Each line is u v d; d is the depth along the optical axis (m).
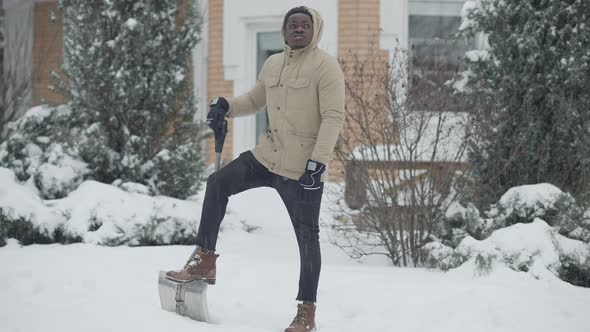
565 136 7.06
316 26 4.41
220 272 6.00
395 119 6.88
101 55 8.46
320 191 4.40
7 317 4.29
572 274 6.12
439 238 7.02
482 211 7.16
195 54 12.77
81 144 8.37
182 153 8.51
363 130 7.01
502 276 5.81
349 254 7.27
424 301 5.11
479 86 7.32
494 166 7.19
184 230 7.73
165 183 8.53
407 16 11.95
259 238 8.18
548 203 6.63
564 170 7.13
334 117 4.28
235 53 12.41
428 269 6.44
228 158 12.35
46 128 8.73
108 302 4.64
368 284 5.60
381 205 6.95
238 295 5.30
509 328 4.48
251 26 12.48
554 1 7.02
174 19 8.65
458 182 7.15
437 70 7.18
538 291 5.30
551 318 4.64
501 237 6.20
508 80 7.20
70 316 4.28
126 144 8.48
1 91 13.16
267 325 4.54
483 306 4.82
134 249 7.09
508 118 7.18
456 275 5.98
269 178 4.51
